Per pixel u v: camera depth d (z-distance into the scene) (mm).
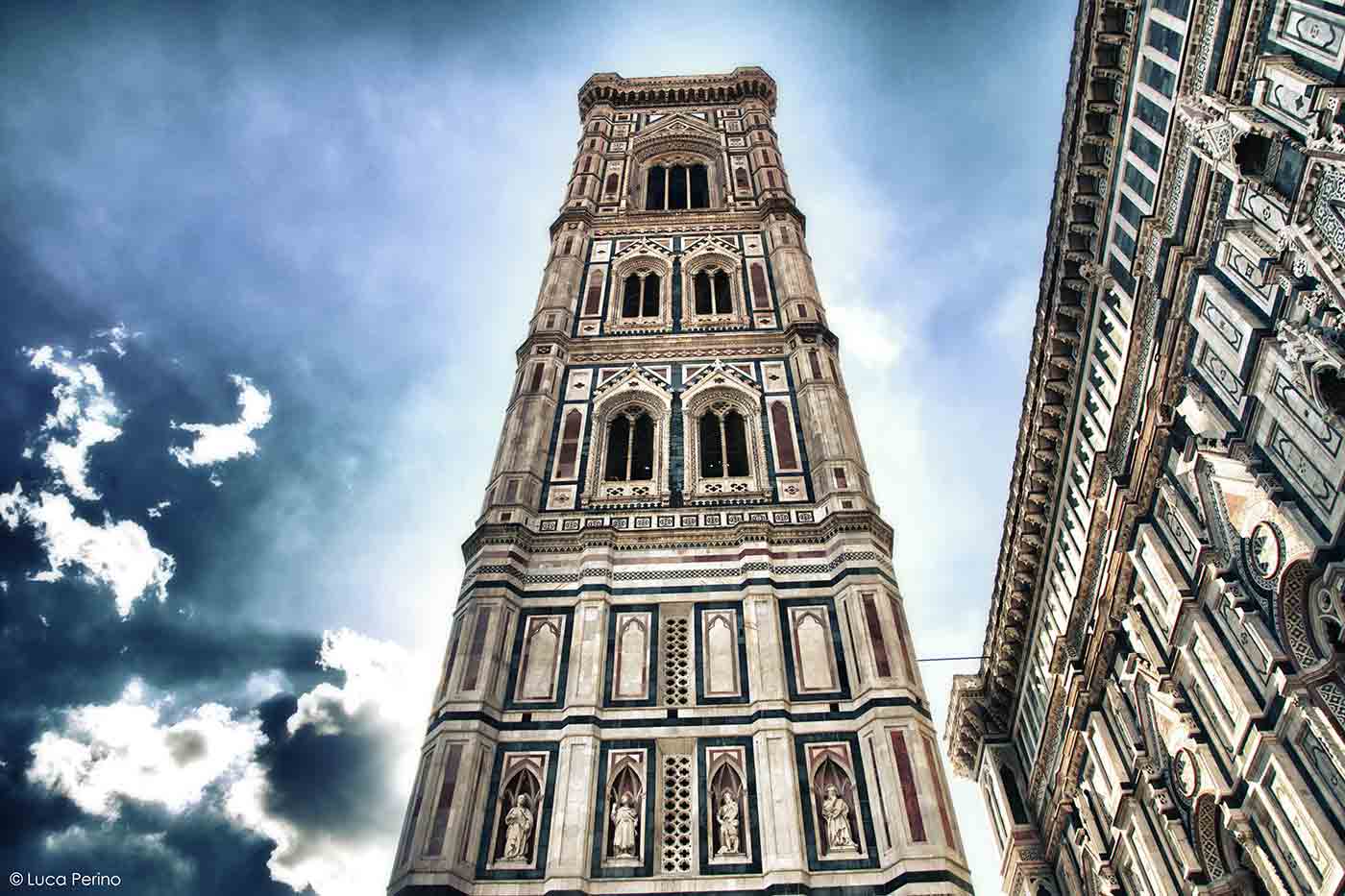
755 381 40000
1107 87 24875
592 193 56625
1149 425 23828
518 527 32406
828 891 22688
